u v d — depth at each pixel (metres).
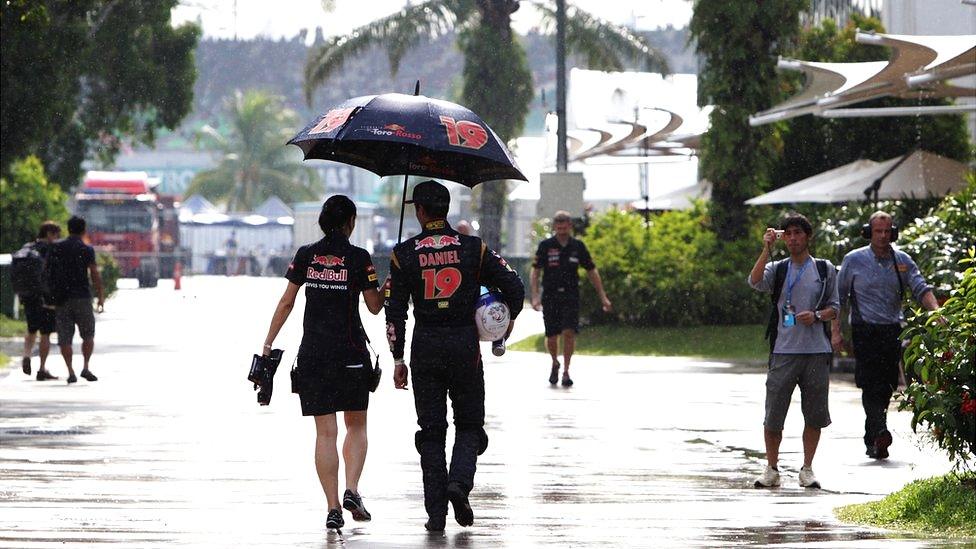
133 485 25.69
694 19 70.38
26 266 48.47
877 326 30.09
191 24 106.75
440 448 20.97
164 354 62.56
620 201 118.25
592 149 87.06
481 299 20.89
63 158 103.38
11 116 69.38
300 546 19.44
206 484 25.95
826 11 86.25
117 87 103.12
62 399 42.66
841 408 40.12
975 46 38.56
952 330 22.56
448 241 20.94
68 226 48.38
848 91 46.34
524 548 19.45
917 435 33.28
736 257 68.94
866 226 30.80
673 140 78.56
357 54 109.69
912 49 41.22
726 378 51.00
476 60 107.75
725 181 70.25
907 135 71.62
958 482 22.81
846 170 62.53
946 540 20.09
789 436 34.25
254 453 30.67
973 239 43.66
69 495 24.28
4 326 77.56
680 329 67.94
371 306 21.45
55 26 71.06
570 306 47.94
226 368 54.94
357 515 21.45
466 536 20.55
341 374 21.14
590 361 59.44
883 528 21.52
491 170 23.64
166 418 37.66
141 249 161.75
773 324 26.53
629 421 37.81
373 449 31.72
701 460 30.36
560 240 48.06
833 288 26.38
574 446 32.69
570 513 23.08
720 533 20.92
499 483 26.89
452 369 20.84
